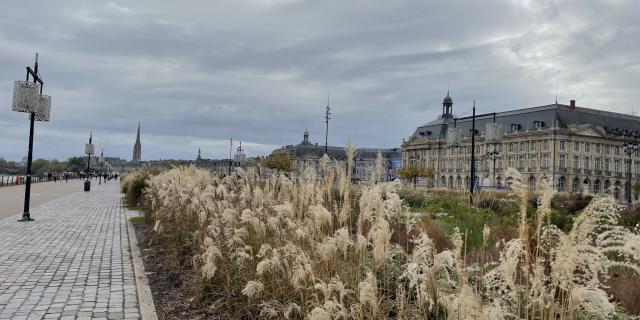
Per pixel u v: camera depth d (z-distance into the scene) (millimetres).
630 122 99188
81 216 18734
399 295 4035
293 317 4996
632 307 4336
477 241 7328
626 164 94625
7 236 12805
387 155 131125
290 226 6129
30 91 15906
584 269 3107
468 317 3035
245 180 9914
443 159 109375
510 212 11148
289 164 39344
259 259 6004
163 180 15195
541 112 91625
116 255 10109
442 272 4328
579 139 88750
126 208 23000
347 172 6078
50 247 11125
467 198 16969
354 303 4113
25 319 5723
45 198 29422
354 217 6477
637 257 2908
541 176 3410
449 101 113625
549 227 3443
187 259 8258
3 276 8055
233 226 7332
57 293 6949
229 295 5660
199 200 9727
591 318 3580
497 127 27297
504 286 3502
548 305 3072
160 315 5805
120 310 6090
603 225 3156
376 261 4176
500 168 94188
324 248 4754
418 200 17391
